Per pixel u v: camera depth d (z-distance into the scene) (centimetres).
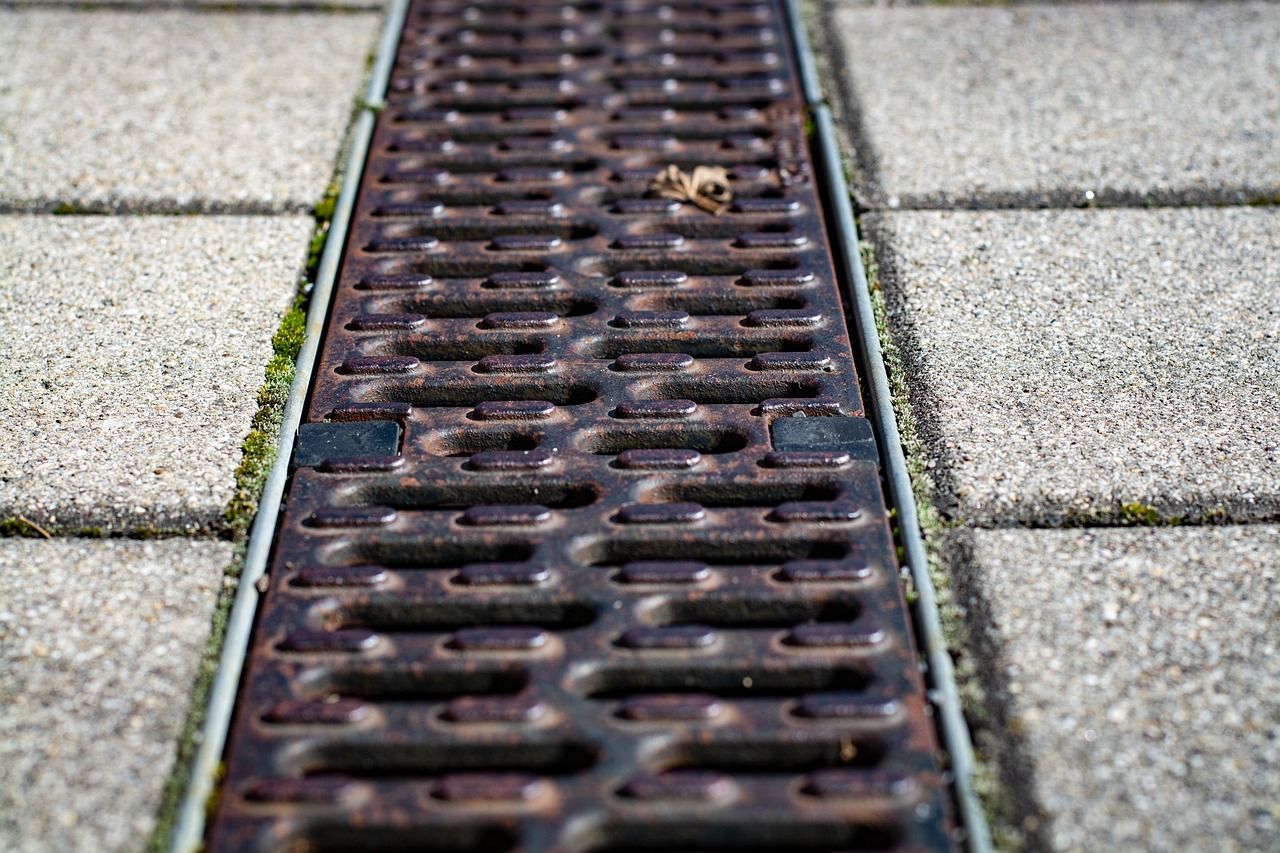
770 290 65
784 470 59
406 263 66
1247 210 68
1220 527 58
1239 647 55
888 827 52
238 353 63
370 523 58
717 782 52
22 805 52
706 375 62
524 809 52
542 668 54
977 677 54
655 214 68
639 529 57
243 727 53
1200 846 51
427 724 53
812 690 55
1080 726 53
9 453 59
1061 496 58
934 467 59
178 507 58
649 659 55
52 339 63
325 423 60
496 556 57
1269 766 53
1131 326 63
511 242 66
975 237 67
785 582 56
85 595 56
